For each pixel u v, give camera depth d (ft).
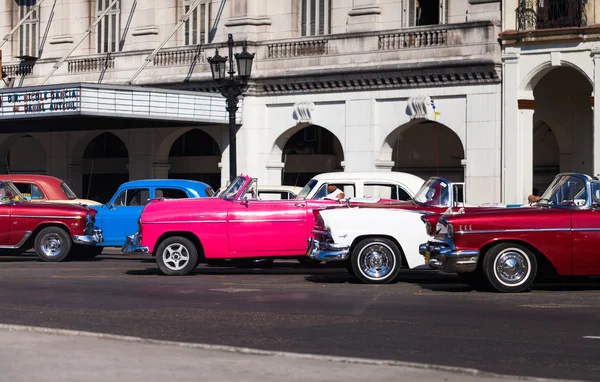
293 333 39.27
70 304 48.96
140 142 127.65
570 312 45.11
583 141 106.83
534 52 98.48
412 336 38.47
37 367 31.78
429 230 58.44
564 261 53.01
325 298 50.96
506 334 38.91
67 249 81.66
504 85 100.12
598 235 52.75
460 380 29.78
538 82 107.14
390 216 59.57
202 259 67.26
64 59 123.44
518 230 53.06
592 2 96.22
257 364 32.24
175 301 50.01
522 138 99.60
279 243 65.62
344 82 109.70
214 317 43.88
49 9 135.85
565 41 96.68
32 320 43.29
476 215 53.67
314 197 71.51
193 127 121.08
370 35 108.06
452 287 56.95
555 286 57.77
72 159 134.82
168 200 67.41
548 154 112.16
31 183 93.56
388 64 106.22
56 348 35.35
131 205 82.53
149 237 66.28
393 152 121.80
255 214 65.67
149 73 122.42
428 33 104.32
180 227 65.92
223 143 118.73
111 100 108.27
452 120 103.35
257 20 116.78
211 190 82.48
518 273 53.42
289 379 29.91
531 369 32.12
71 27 133.80
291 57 113.50
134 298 51.44
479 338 37.96
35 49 137.69
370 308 46.78
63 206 81.51
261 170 116.37
